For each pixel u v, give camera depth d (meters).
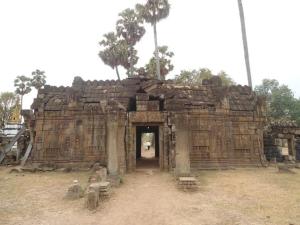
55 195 12.37
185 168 15.42
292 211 9.87
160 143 19.17
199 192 12.84
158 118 19.19
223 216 9.52
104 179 14.24
